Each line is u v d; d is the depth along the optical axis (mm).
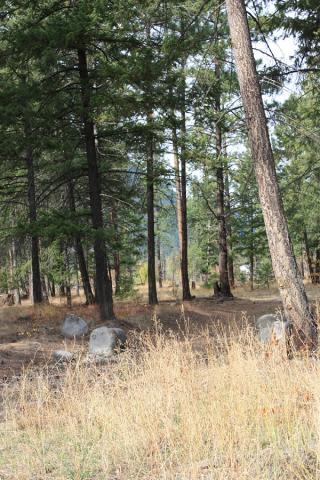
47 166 21844
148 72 14211
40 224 15367
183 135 19828
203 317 18922
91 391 6914
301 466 3775
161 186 24188
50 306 19547
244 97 9938
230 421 4957
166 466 4508
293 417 4895
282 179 26406
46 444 5488
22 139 15789
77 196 24625
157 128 16922
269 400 5234
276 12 12789
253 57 10008
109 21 14375
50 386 8133
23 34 14516
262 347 6973
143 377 6656
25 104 15117
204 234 37844
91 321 16438
